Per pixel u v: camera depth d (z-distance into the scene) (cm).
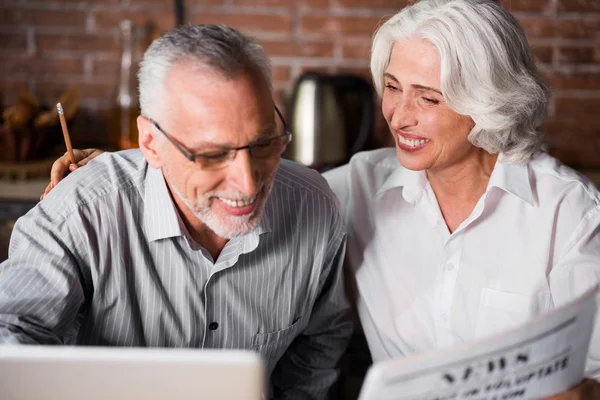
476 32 123
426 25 124
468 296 138
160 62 101
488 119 126
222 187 103
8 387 80
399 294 143
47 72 254
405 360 78
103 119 257
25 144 222
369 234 146
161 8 250
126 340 122
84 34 251
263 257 124
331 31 249
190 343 124
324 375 144
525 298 134
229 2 248
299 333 142
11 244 119
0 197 207
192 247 118
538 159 142
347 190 152
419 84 126
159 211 117
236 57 99
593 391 101
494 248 137
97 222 117
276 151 105
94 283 118
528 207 137
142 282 119
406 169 144
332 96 234
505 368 85
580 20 244
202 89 98
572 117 252
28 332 110
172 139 101
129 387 80
